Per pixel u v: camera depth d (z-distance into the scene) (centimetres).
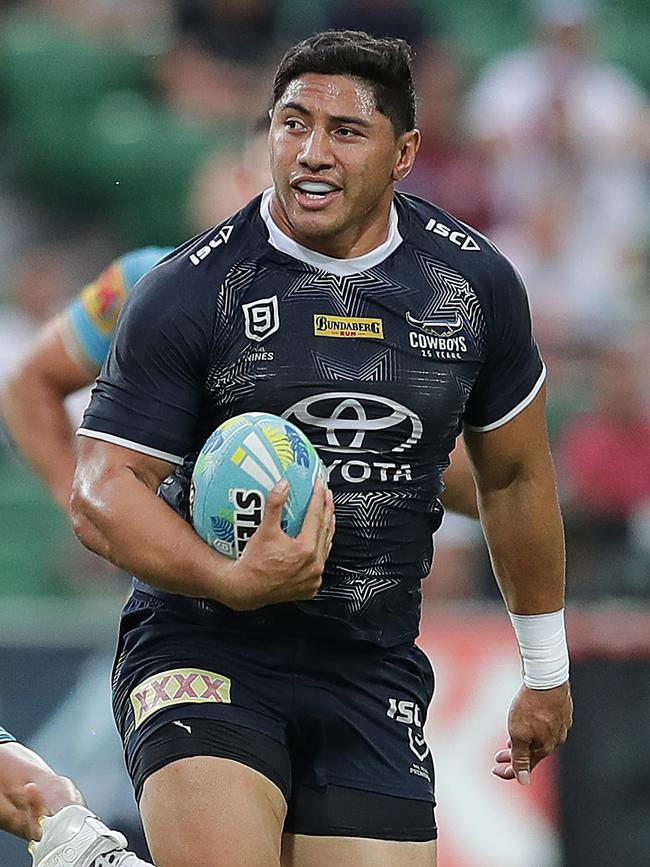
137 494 1128
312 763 1247
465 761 2112
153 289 1166
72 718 2100
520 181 3397
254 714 1208
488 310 1221
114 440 1152
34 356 1675
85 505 1138
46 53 3856
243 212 1208
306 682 1232
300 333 1165
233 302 1162
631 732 2119
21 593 2764
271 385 1159
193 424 1180
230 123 3803
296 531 1102
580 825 2106
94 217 3769
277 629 1224
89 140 3769
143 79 3906
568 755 2117
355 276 1184
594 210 3409
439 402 1193
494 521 1323
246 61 3897
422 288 1198
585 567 2488
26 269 3469
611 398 2695
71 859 1153
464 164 3434
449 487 1541
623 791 2114
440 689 2125
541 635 1351
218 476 1109
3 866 2011
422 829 1266
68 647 2116
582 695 2127
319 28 3775
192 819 1138
